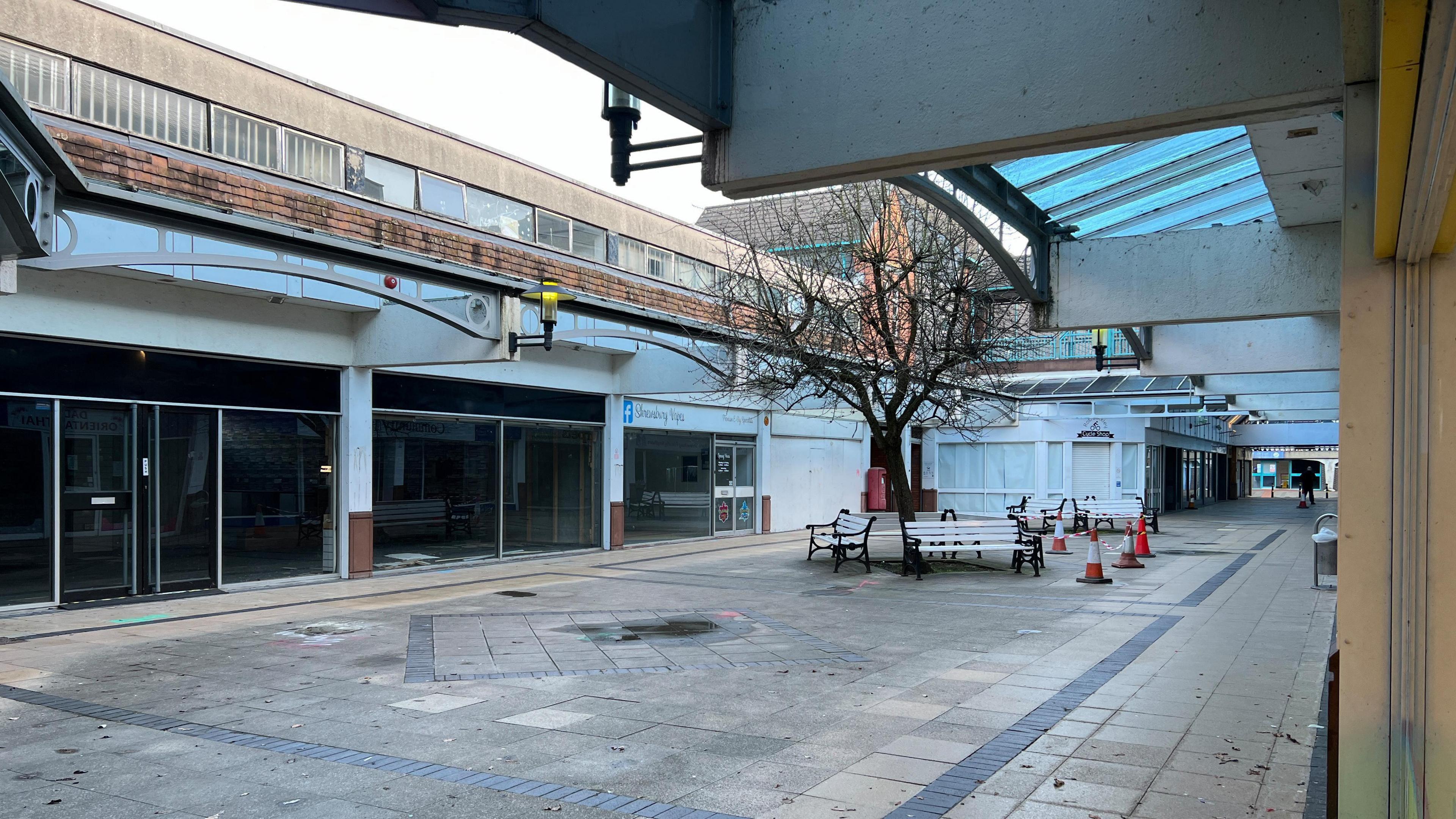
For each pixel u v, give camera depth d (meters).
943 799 5.13
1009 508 18.84
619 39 3.99
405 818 4.95
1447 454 3.39
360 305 14.45
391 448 16.02
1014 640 9.73
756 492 25.09
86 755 6.01
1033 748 6.01
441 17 3.53
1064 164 8.84
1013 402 30.52
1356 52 3.04
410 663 8.70
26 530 11.69
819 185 4.85
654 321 15.78
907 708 7.05
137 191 9.55
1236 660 8.62
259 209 12.24
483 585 14.50
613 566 17.20
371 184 14.73
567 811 5.02
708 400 22.97
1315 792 5.16
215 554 13.55
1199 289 10.83
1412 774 3.37
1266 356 16.61
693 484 23.05
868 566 16.08
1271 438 50.47
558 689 7.70
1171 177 9.50
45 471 11.83
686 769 5.68
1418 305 3.40
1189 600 12.45
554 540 19.17
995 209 9.62
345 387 15.12
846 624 10.80
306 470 14.80
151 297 12.59
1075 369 30.33
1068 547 20.95
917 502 33.78
